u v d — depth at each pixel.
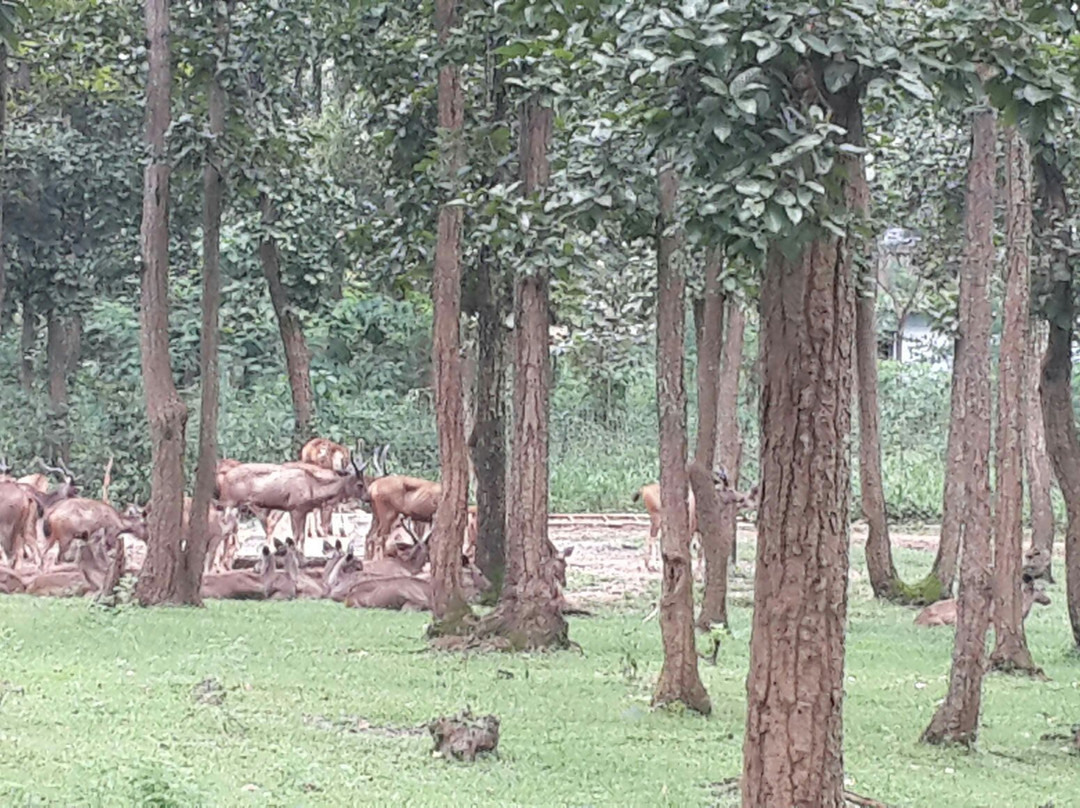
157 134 16.14
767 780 6.16
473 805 7.54
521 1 7.57
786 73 5.65
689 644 10.62
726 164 5.61
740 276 10.17
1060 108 6.18
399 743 9.21
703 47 5.42
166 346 16.12
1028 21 6.21
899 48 5.77
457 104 14.35
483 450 17.47
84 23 16.72
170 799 6.88
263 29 16.41
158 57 16.06
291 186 18.66
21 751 8.34
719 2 5.42
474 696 10.91
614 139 9.99
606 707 10.64
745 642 14.51
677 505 10.58
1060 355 14.40
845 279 6.10
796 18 5.52
